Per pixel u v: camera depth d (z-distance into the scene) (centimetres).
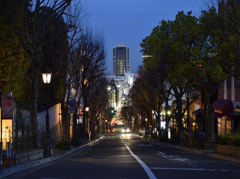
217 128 4372
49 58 3177
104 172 1128
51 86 3878
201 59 2672
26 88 2861
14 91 2302
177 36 2872
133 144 4331
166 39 2938
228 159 1886
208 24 2727
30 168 1407
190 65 2702
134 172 1123
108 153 2511
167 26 3053
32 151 1647
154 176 1014
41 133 1973
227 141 2053
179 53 2888
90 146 4134
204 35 2827
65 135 3125
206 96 2869
